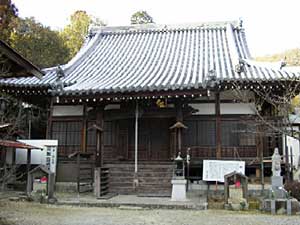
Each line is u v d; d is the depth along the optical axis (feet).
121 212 32.83
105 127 55.42
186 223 27.09
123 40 75.05
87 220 28.17
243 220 28.76
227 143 50.11
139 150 54.08
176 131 47.03
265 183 46.09
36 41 89.20
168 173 46.24
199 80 48.29
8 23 65.00
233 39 64.49
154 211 33.65
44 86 50.08
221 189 43.96
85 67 63.31
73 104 54.34
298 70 46.26
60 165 51.80
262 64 51.03
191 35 73.10
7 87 50.49
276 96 47.06
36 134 73.82
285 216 31.24
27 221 27.09
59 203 37.52
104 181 44.75
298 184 39.58
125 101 50.34
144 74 55.62
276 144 48.80
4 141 38.93
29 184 39.81
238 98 49.65
